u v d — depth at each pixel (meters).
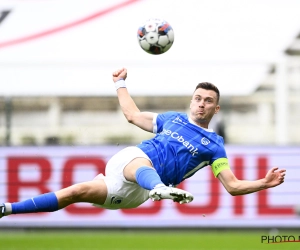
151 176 20.92
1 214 21.73
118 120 58.22
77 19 55.06
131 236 43.06
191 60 52.31
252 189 22.59
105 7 55.34
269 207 44.75
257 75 51.81
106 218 44.91
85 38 54.28
